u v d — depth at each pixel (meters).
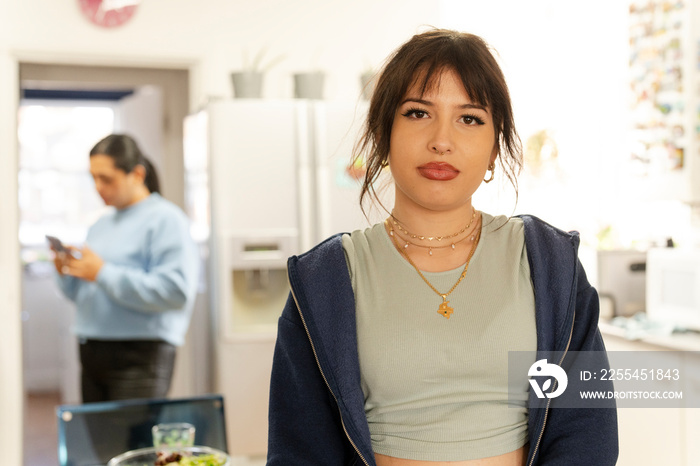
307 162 3.67
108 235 3.19
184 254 3.11
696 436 2.48
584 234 3.81
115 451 1.82
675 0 2.97
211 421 1.91
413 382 1.02
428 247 1.08
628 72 3.31
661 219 3.43
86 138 6.24
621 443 2.83
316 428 1.08
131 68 4.22
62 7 3.84
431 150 1.02
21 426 3.81
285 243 3.65
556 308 1.05
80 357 3.15
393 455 1.03
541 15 4.18
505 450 1.03
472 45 1.06
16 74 3.81
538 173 4.24
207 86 4.07
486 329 1.02
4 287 3.77
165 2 4.00
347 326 1.04
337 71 4.23
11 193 3.78
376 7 4.28
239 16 4.10
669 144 3.05
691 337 2.68
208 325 3.74
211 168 3.61
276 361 1.11
